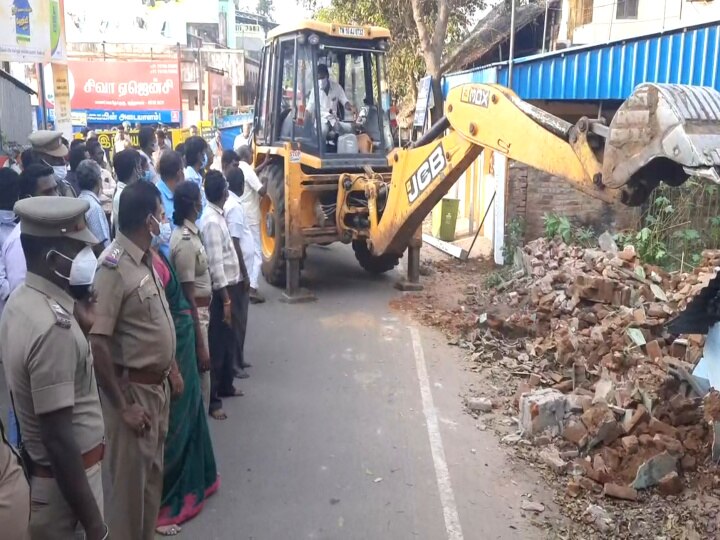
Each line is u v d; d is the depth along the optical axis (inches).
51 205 98.7
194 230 173.3
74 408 102.7
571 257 335.6
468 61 828.0
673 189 363.3
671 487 169.6
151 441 134.6
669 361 220.1
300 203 345.1
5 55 380.8
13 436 141.3
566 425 202.2
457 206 468.4
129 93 1286.9
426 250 464.1
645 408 193.9
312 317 320.8
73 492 97.3
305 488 176.4
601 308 272.2
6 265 171.9
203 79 1323.8
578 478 178.1
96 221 224.7
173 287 156.1
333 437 204.5
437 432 207.8
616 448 187.6
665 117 128.2
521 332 282.5
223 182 208.4
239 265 237.6
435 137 299.9
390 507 168.4
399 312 328.8
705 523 157.9
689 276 287.4
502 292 345.4
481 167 478.6
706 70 416.5
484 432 209.0
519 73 512.7
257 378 248.5
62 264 99.2
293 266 344.2
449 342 285.6
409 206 307.4
